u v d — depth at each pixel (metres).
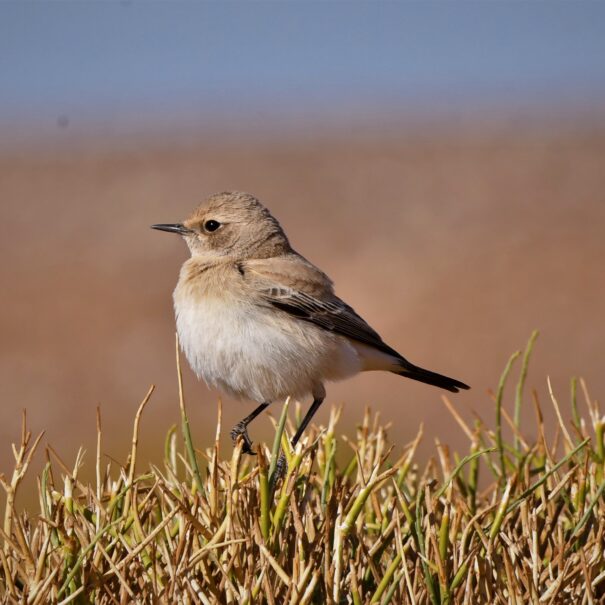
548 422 27.66
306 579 9.41
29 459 10.11
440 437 27.25
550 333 35.56
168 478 12.05
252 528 9.92
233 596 9.46
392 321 38.31
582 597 9.98
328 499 10.61
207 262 16.77
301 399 16.58
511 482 10.33
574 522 10.91
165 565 9.85
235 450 10.41
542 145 88.12
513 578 9.69
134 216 59.78
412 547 9.98
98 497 10.40
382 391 31.44
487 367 33.12
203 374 16.34
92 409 31.06
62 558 9.77
